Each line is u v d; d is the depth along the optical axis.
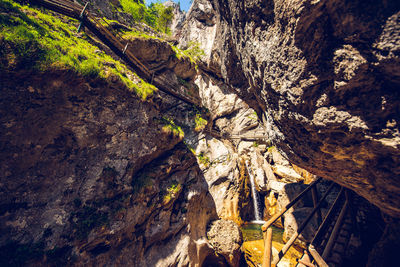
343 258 6.60
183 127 18.61
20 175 3.96
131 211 6.00
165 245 7.38
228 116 30.45
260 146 25.97
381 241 5.94
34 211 4.06
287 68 3.68
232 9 5.48
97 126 5.54
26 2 6.11
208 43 26.91
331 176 5.18
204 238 9.77
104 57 6.70
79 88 4.98
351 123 3.09
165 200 7.62
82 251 4.58
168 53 16.52
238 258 9.73
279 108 4.51
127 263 5.65
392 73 2.39
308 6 2.65
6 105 3.67
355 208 8.15
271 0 3.43
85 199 4.97
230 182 17.69
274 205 18.41
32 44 3.98
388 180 3.46
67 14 7.18
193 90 20.47
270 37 3.91
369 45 2.44
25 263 3.66
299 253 10.84
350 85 2.86
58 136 4.68
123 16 14.74
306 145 4.60
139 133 6.93
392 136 2.75
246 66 6.12
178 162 9.06
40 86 4.14
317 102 3.44
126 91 6.53
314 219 11.23
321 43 2.92
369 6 2.24
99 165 5.51
